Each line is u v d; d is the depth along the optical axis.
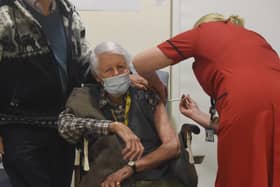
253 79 1.90
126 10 3.05
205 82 2.04
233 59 1.94
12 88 2.17
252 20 3.24
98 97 2.17
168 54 2.06
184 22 3.14
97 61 2.12
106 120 2.08
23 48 2.12
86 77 2.30
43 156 2.28
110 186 2.01
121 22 3.06
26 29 2.11
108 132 2.01
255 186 1.87
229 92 1.90
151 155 2.09
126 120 2.15
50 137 2.27
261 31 3.26
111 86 2.10
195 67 2.09
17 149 2.20
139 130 2.16
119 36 3.07
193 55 2.07
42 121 2.23
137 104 2.19
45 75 2.18
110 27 3.05
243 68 1.92
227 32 2.01
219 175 1.99
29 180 2.23
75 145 2.21
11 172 2.25
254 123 1.88
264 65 1.94
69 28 2.30
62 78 2.27
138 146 1.98
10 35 2.09
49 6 2.23
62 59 2.27
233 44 1.97
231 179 1.93
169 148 2.10
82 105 2.12
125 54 2.15
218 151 1.97
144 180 2.12
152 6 3.08
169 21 3.12
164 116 2.20
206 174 3.23
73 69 2.32
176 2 3.11
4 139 2.21
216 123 2.23
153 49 2.09
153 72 2.18
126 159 2.03
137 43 3.09
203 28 2.05
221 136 1.94
